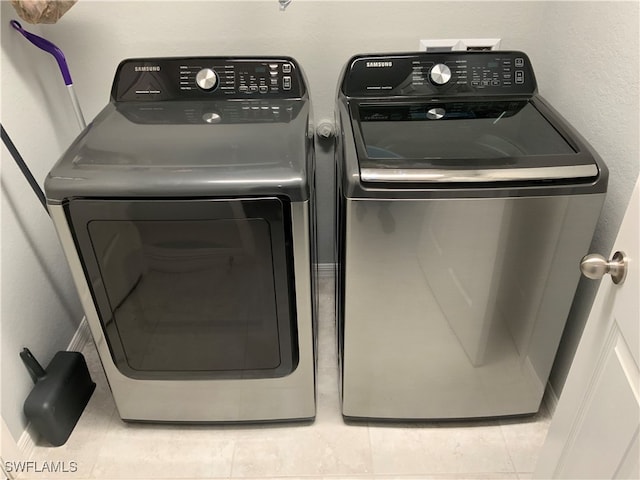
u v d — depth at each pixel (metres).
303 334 1.41
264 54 1.74
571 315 1.52
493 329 1.39
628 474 0.85
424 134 1.33
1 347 1.43
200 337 1.42
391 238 1.22
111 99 1.51
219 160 1.19
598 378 0.97
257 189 1.14
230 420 1.62
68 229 1.21
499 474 1.49
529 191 1.15
